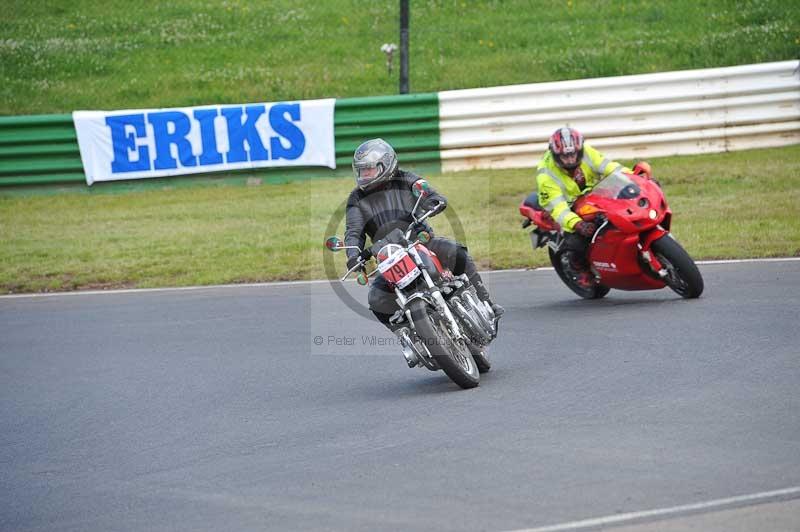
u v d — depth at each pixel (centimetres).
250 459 2086
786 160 5825
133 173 6384
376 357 2989
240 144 6334
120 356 3195
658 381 2377
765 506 1600
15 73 8606
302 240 5091
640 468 1798
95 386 2855
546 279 3988
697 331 2833
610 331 2959
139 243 5222
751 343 2648
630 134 6175
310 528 1664
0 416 2617
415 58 8538
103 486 2003
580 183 3441
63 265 4853
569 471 1816
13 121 6331
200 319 3666
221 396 2648
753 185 5388
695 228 4594
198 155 6356
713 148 6172
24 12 10156
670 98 6134
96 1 10362
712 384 2309
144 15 10031
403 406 2392
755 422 2006
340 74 8344
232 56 8906
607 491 1705
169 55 8975
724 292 3331
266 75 8388
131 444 2284
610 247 3278
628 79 6138
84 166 6378
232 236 5256
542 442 1997
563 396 2330
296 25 9531
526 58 8281
